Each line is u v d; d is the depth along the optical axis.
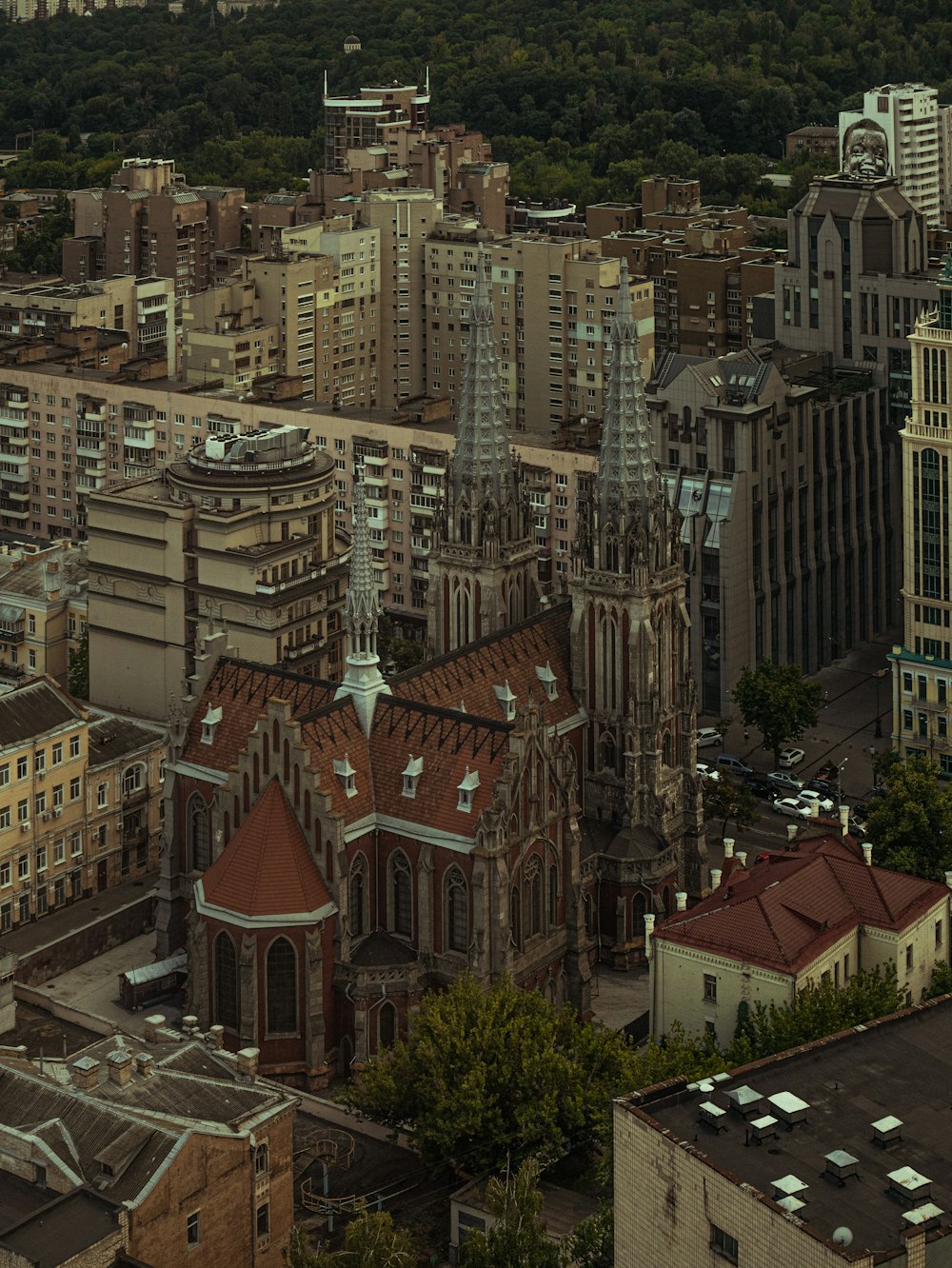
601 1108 198.12
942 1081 171.00
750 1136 161.75
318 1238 196.62
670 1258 161.12
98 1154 176.12
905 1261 147.88
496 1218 186.75
